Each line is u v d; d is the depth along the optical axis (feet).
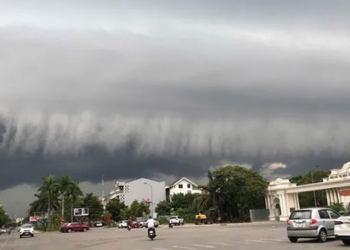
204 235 113.29
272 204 255.91
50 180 349.20
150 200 410.52
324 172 335.88
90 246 94.02
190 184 456.86
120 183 502.38
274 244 69.51
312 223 68.44
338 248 56.80
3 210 511.81
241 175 259.19
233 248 66.90
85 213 374.63
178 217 272.51
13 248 102.83
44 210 351.46
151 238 106.32
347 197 216.33
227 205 260.01
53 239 147.43
